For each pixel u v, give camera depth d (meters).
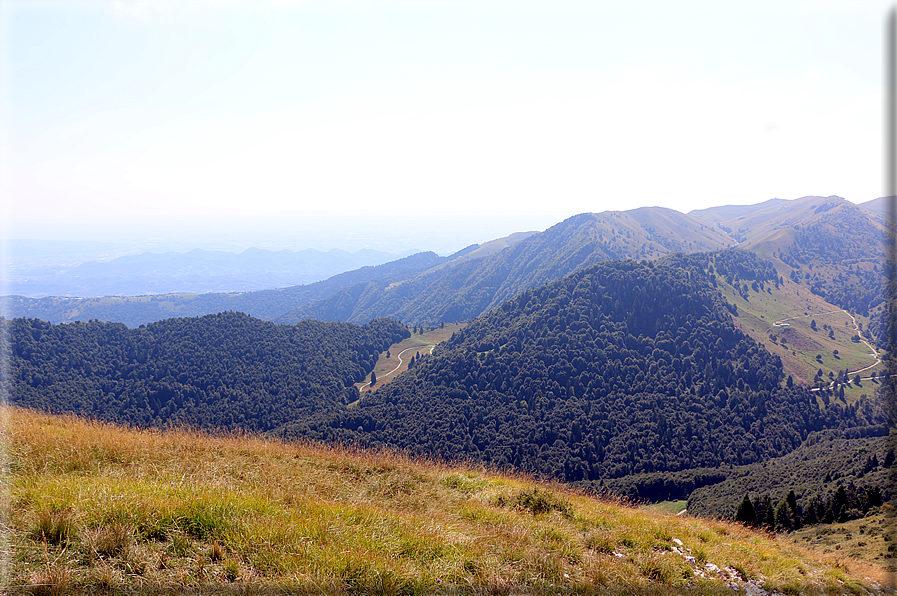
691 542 9.75
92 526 5.77
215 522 6.17
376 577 5.62
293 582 5.23
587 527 9.69
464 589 5.98
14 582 4.68
